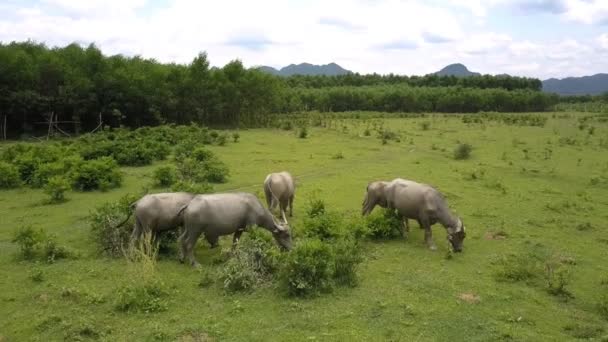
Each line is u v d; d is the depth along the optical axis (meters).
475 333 8.55
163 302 9.48
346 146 32.31
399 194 13.77
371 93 73.00
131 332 8.45
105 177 19.56
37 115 36.09
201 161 22.98
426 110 73.50
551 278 10.99
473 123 50.25
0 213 16.11
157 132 32.06
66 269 11.23
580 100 105.00
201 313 9.16
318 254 10.23
